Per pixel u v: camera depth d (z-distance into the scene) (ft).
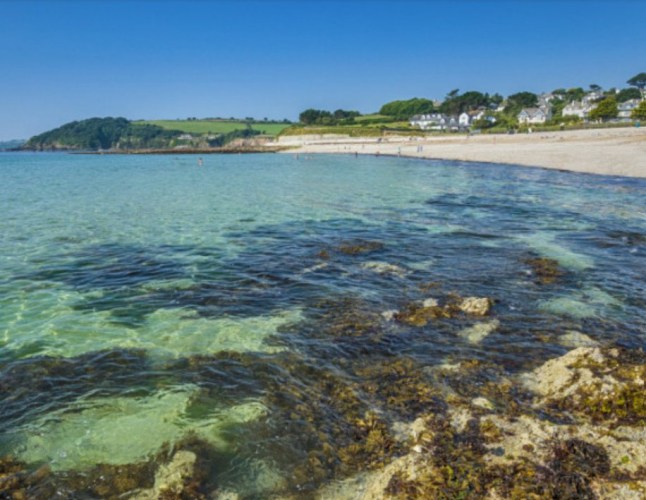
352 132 520.42
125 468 19.20
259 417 22.63
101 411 23.36
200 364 28.09
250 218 74.28
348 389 24.90
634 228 62.64
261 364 27.96
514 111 584.40
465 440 19.47
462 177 135.33
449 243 56.70
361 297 38.91
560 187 105.29
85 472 18.98
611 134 264.11
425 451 18.93
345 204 87.86
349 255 51.78
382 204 87.30
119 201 95.76
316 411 22.98
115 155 478.59
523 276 43.73
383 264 48.21
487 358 27.99
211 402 24.02
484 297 37.99
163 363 28.27
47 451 20.31
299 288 41.42
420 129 534.78
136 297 39.63
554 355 28.27
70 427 22.04
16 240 59.47
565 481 16.43
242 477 18.60
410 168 175.52
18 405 23.86
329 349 29.71
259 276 44.93
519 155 190.29
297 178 144.97
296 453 19.90
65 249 55.06
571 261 48.08
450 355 28.50
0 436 21.34
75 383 26.03
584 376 23.34
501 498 15.90
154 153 506.89
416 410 22.63
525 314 34.73
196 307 37.35
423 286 41.34
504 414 21.58
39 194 109.60
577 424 20.53
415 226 66.85
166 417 22.80
